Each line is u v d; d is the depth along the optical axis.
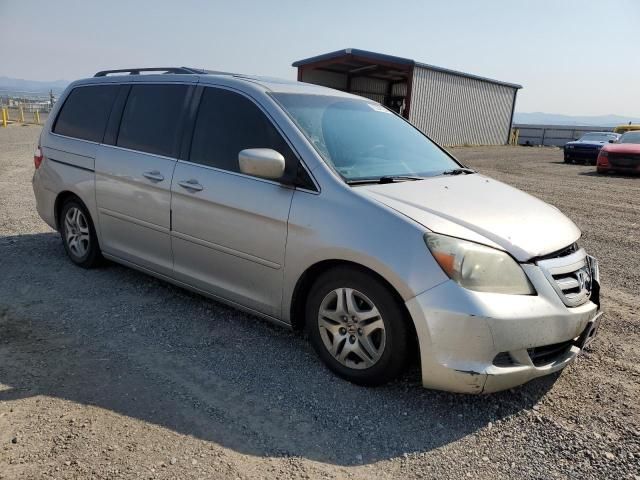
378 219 2.93
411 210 2.98
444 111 31.06
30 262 5.13
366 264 2.90
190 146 3.89
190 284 3.97
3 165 12.16
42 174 5.18
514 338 2.70
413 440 2.69
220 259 3.67
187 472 2.35
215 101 3.88
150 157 4.11
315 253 3.11
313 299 3.26
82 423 2.66
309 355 3.49
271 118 3.52
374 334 3.02
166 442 2.55
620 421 2.89
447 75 30.36
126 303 4.22
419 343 2.78
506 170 16.88
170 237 3.98
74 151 4.79
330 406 2.94
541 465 2.53
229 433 2.66
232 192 3.51
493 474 2.46
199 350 3.51
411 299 2.77
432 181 3.59
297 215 3.19
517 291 2.79
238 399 2.96
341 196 3.09
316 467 2.45
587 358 3.62
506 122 37.31
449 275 2.72
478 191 3.56
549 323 2.80
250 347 3.58
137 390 2.99
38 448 2.45
